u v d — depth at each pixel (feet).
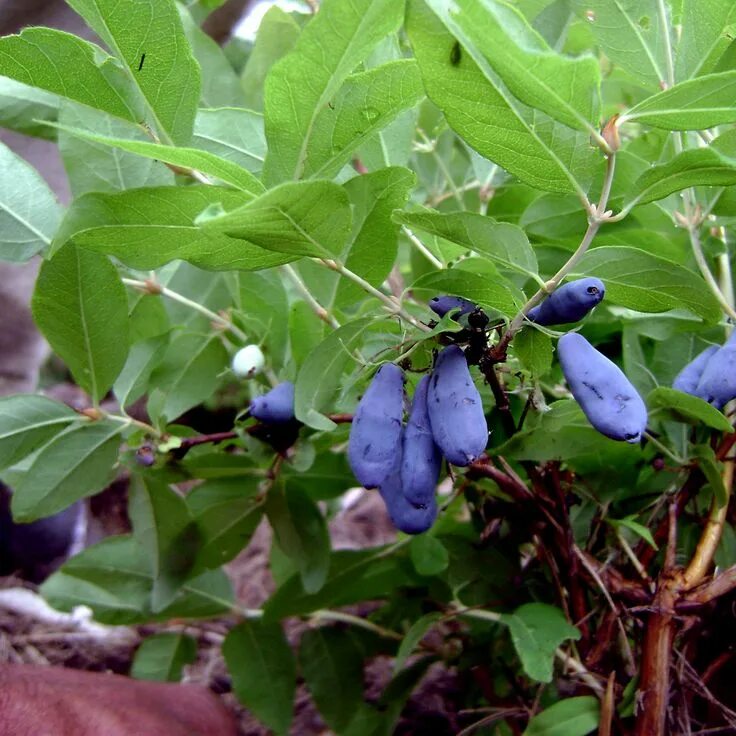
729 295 0.81
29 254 0.76
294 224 0.56
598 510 0.81
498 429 0.83
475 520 0.89
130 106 0.66
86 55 0.64
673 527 0.75
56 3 1.13
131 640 1.37
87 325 0.73
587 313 0.59
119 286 0.72
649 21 0.69
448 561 0.88
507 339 0.61
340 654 1.01
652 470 0.83
